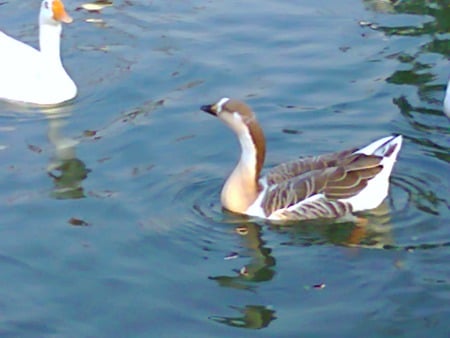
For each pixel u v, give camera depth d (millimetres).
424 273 12070
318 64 16891
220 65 16859
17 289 11922
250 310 11555
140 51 17359
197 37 17781
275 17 18453
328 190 13023
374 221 12945
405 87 16219
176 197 13477
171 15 18578
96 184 13812
